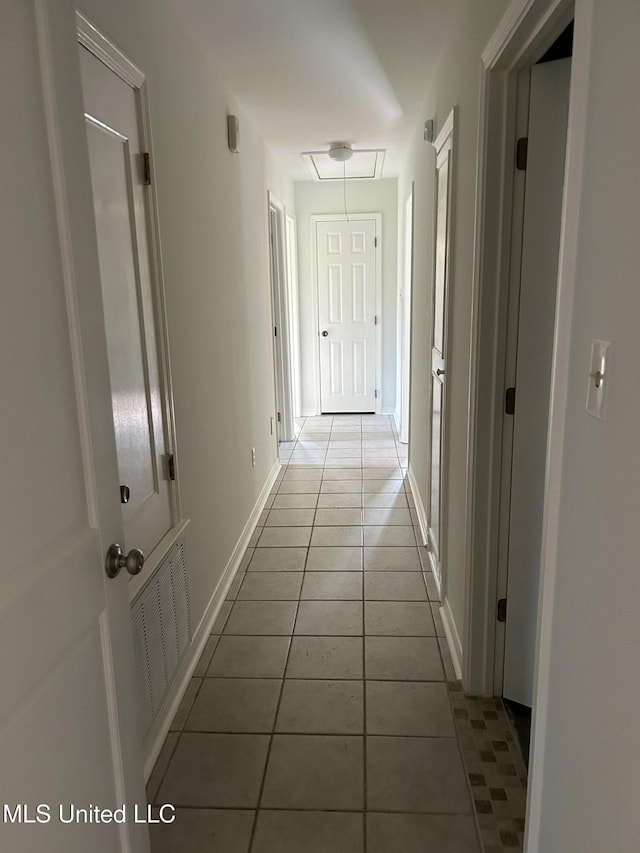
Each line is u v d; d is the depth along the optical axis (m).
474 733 1.95
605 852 0.89
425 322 3.45
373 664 2.33
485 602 2.05
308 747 1.91
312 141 4.26
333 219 6.13
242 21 2.27
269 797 1.72
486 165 1.75
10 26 0.84
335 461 4.97
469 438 1.99
